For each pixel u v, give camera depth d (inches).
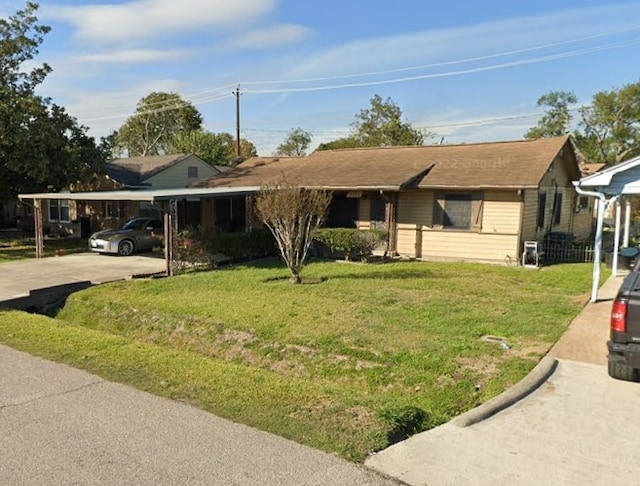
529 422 177.0
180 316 359.6
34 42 805.9
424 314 348.2
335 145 1833.2
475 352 264.4
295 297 409.4
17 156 756.6
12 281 496.7
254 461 144.5
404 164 718.5
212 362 246.5
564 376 224.7
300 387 208.8
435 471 141.6
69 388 203.5
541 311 354.3
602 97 1844.2
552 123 1987.0
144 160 1230.9
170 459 145.5
